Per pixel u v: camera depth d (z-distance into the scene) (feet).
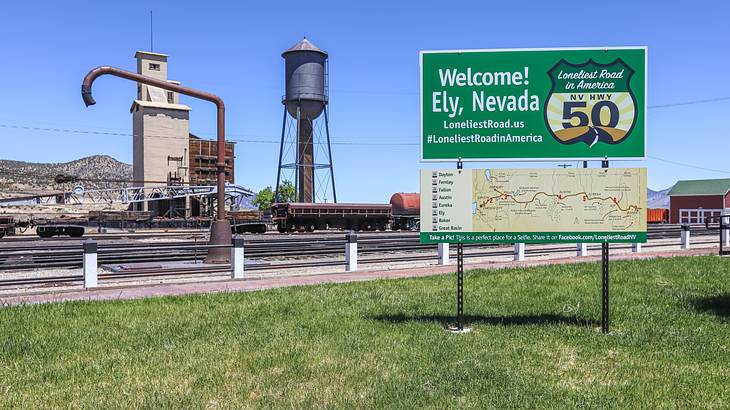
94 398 18.06
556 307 32.81
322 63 208.13
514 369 20.84
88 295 39.34
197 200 264.31
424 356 22.50
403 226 195.52
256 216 192.44
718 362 21.72
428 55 27.35
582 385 19.12
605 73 26.71
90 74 55.31
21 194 362.12
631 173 26.32
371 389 18.72
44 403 17.63
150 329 27.61
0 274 55.26
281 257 72.13
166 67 293.23
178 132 280.31
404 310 32.45
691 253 70.13
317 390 18.75
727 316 29.50
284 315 31.04
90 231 179.01
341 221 184.65
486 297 36.52
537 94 26.96
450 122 27.20
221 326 28.22
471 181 27.09
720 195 259.39
